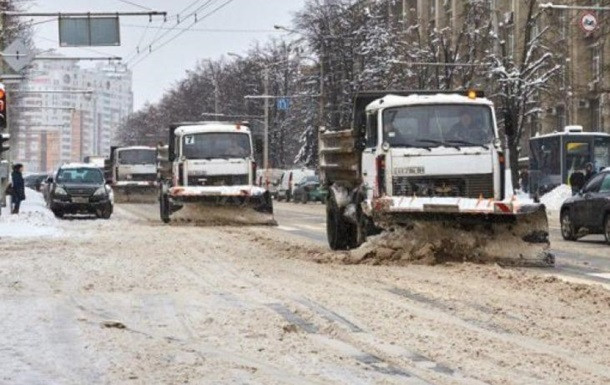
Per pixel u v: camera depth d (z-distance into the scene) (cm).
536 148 6575
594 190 2994
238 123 4091
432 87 8094
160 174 4600
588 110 8138
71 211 4456
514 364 1027
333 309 1416
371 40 8988
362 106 2502
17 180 4431
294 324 1282
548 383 941
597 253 2558
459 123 2220
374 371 991
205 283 1755
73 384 931
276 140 11794
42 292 1633
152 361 1040
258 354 1084
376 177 2208
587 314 1370
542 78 6962
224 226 3738
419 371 991
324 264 2108
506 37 8812
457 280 1770
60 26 4344
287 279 1816
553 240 3141
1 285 1731
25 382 940
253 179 3934
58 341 1162
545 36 7825
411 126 2216
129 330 1245
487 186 2198
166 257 2302
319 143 2844
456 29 8975
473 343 1146
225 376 965
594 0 7250
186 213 3841
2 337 1188
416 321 1306
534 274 1891
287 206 6956
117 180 7094
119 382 939
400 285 1703
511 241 2106
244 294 1595
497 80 7088
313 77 9650
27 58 4138
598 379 959
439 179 2189
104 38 4344
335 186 2606
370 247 2130
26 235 3108
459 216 2064
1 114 2984
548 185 6384
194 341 1166
